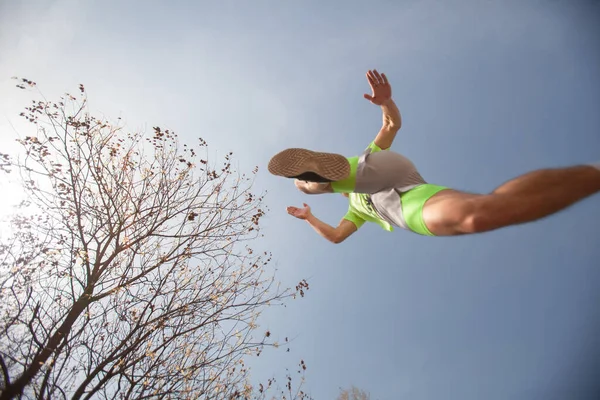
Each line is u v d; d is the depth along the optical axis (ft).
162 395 12.66
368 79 7.57
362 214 8.41
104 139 15.75
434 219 4.81
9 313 11.87
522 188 3.82
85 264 13.75
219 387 14.15
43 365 11.10
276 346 15.31
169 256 15.31
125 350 12.59
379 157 6.34
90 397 11.60
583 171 3.59
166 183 16.51
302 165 6.45
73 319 12.32
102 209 15.61
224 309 15.25
